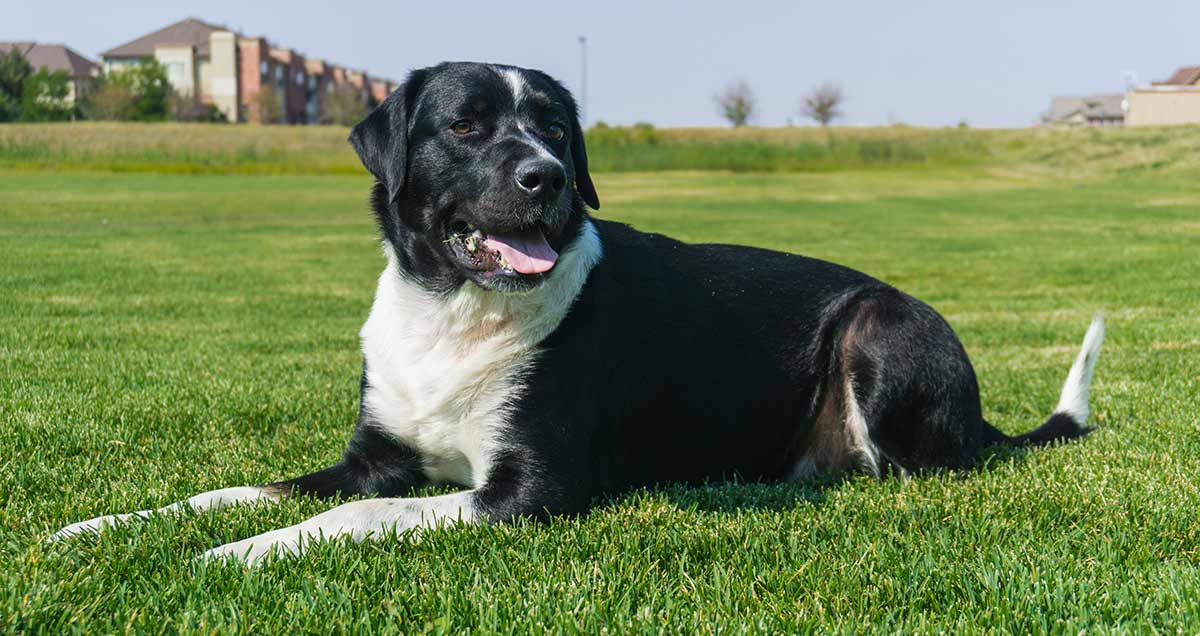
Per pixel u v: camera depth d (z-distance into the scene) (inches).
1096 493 157.1
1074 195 1529.3
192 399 234.8
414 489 164.6
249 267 657.0
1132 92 3228.3
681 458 169.9
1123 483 164.2
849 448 176.6
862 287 182.2
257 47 4128.9
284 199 1373.0
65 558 120.7
